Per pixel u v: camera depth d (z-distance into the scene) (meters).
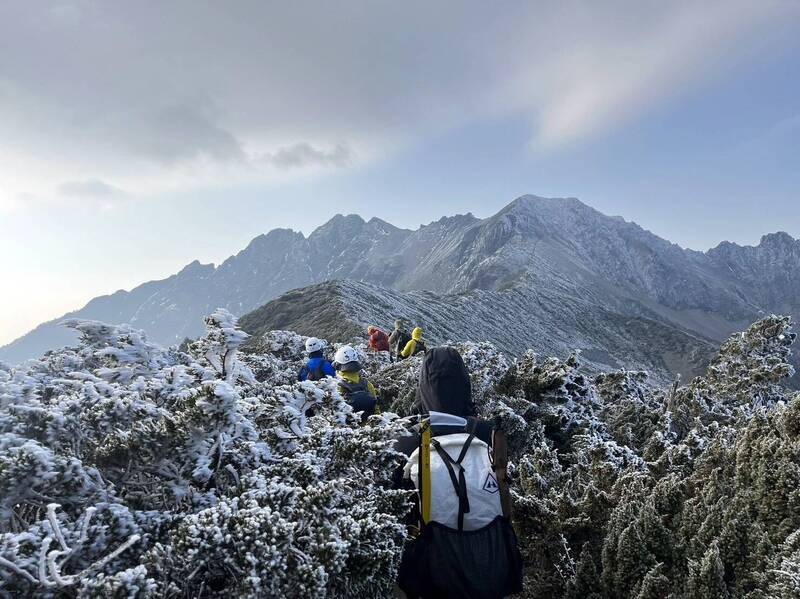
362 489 2.64
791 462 3.39
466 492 2.27
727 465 4.02
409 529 2.49
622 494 4.00
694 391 9.03
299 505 2.27
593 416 7.70
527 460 4.97
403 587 2.38
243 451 2.70
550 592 3.54
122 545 1.92
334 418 3.18
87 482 2.22
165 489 2.39
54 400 3.20
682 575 3.09
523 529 3.91
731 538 3.16
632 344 186.62
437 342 74.75
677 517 3.62
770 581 2.86
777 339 12.55
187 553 1.91
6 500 2.06
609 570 3.30
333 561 1.99
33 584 1.82
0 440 2.31
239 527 1.96
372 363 12.95
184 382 3.17
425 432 2.46
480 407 6.76
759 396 11.64
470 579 2.17
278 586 1.92
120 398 2.83
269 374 9.35
